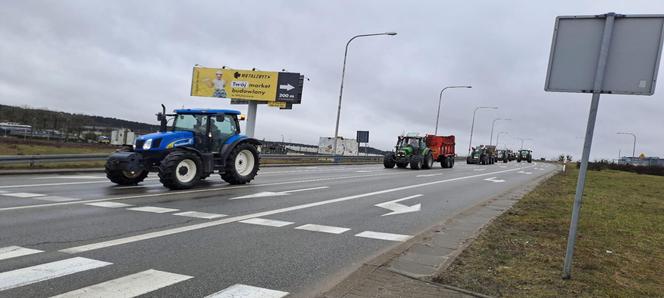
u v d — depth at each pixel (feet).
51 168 57.41
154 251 20.47
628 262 21.24
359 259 20.75
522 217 33.86
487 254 21.34
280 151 155.53
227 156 48.14
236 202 36.35
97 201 33.78
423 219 32.94
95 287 15.44
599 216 36.47
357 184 57.82
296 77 140.77
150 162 44.29
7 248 19.85
